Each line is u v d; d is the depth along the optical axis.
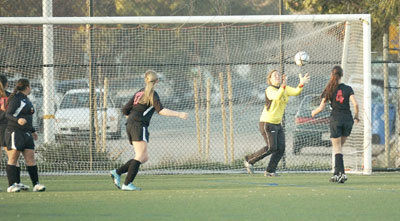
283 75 45.94
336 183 40.00
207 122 53.22
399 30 53.16
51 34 50.75
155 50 66.19
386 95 54.34
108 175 48.28
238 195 32.25
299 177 45.16
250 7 69.94
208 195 32.31
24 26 53.16
